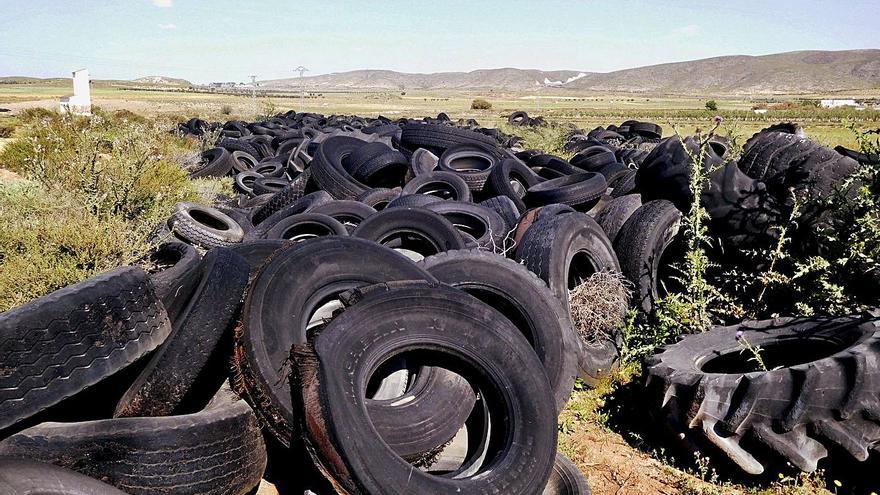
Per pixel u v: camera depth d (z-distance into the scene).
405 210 7.69
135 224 8.18
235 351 4.29
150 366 4.16
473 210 9.06
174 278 6.26
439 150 15.25
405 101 158.75
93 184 8.71
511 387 4.27
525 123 43.06
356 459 3.59
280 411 4.11
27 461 3.12
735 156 7.95
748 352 5.89
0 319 3.41
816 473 4.64
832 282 6.52
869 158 6.55
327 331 4.02
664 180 8.02
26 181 10.84
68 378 3.64
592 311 6.69
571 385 5.44
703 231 6.95
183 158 18.59
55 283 6.27
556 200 9.92
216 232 8.55
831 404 4.37
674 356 5.64
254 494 4.46
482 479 3.91
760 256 7.16
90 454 3.55
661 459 5.14
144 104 82.50
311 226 9.08
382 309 4.23
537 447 4.14
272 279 4.44
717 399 4.75
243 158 21.52
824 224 6.70
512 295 5.47
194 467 3.82
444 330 4.34
